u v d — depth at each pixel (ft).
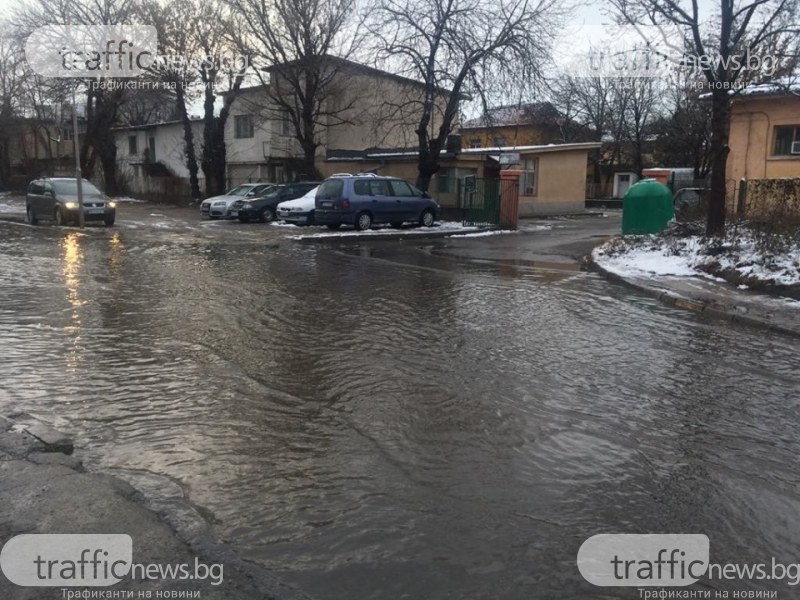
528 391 21.17
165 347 25.70
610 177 179.42
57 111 151.74
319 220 76.74
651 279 43.60
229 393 20.45
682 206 62.64
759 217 47.65
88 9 116.06
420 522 13.07
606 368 24.08
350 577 11.23
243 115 124.98
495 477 15.10
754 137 75.00
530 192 116.78
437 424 18.21
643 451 16.72
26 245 60.59
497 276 46.57
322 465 15.53
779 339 29.27
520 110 97.60
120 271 45.27
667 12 49.65
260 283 41.37
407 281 43.39
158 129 156.46
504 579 11.29
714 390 21.83
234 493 14.11
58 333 27.63
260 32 95.14
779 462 16.25
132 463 15.48
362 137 124.16
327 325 29.94
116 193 151.02
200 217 99.76
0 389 20.49
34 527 11.94
